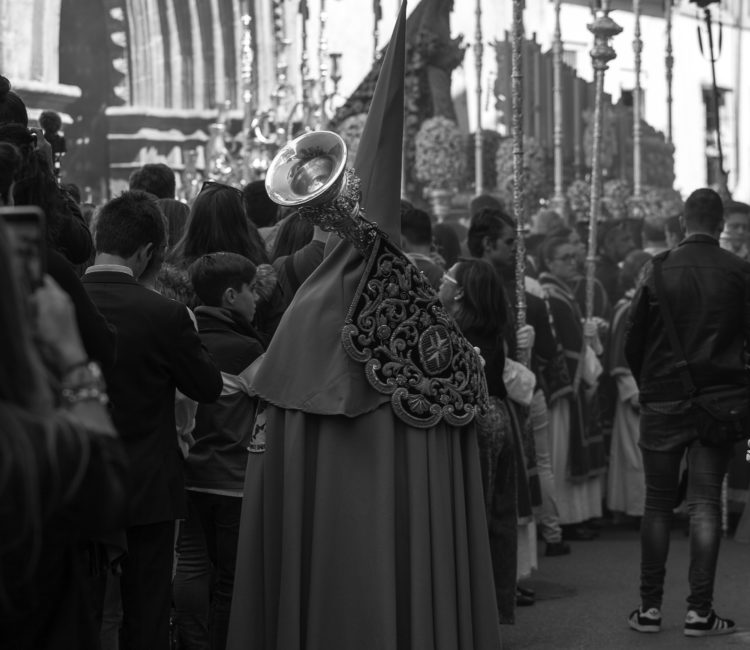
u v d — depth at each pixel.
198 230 5.52
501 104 16.56
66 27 16.52
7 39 14.46
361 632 4.09
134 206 4.49
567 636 6.17
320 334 4.19
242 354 5.01
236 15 17.06
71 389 2.36
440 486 4.23
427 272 6.42
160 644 4.41
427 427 4.21
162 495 4.38
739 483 8.66
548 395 8.09
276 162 4.25
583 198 14.09
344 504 4.14
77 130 16.61
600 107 8.74
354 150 13.30
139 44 16.77
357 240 4.18
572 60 23.64
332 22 19.19
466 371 4.35
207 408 4.97
